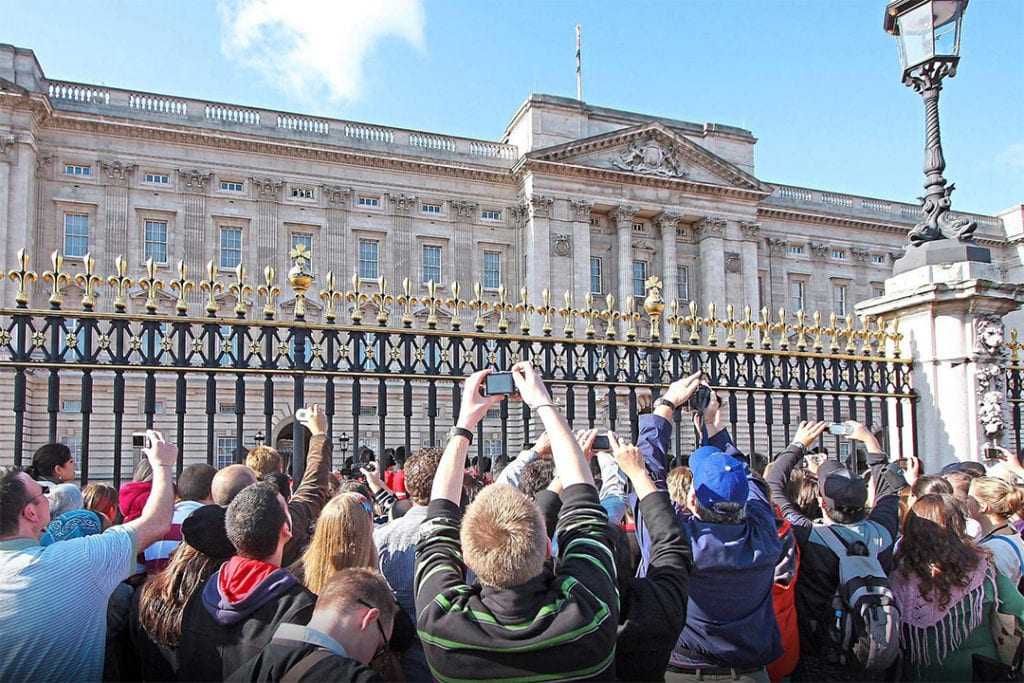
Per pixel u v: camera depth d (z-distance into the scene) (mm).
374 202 48344
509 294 50125
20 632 3863
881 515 5590
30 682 3869
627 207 51781
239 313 8727
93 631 4109
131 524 4441
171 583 4219
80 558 4113
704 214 53688
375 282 47281
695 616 4535
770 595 4684
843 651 5137
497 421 30469
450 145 50250
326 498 6289
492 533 3189
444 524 3711
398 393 35281
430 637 3199
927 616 5125
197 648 3922
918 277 11102
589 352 10008
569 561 3393
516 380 4078
